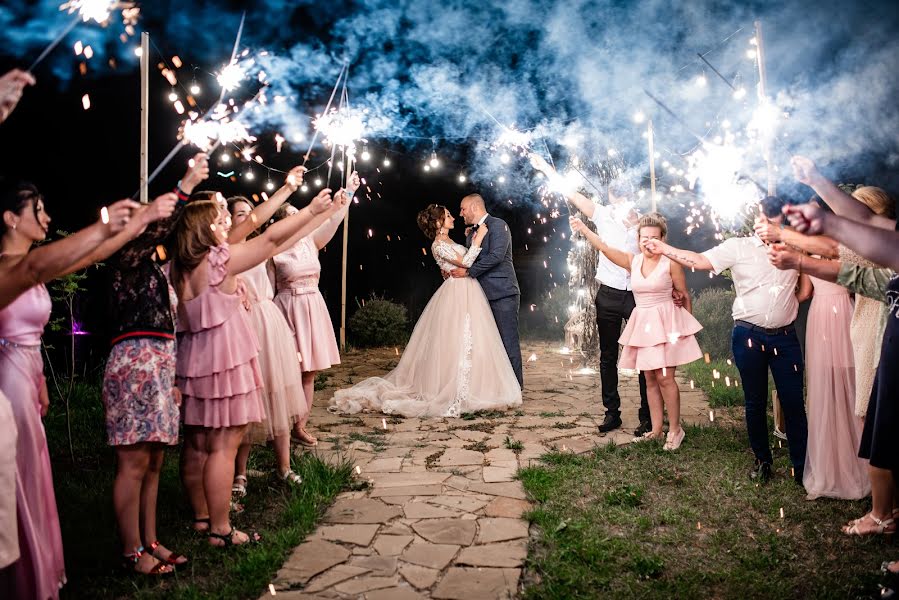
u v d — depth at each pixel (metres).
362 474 4.40
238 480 4.00
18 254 2.58
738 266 4.02
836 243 3.10
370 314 10.41
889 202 3.38
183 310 3.21
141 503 3.10
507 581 2.93
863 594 2.79
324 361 4.96
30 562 2.40
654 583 2.90
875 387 3.05
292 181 3.70
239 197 4.30
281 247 3.85
